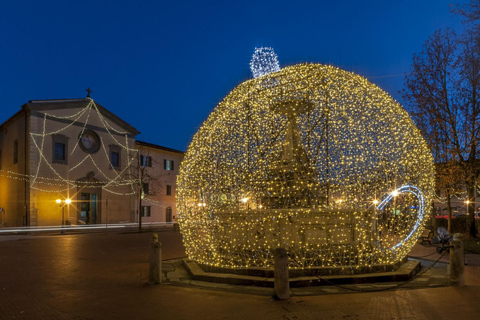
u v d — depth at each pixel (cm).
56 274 1012
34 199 3106
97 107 3684
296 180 924
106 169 3722
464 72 1866
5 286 860
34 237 2548
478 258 1237
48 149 3247
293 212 923
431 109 1956
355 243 947
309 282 811
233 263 919
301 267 852
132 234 2847
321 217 947
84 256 1414
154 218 4350
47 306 686
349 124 920
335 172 920
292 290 778
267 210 947
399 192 979
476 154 1908
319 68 950
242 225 973
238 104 972
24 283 893
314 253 920
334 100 928
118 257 1379
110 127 3809
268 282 816
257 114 951
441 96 1947
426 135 1998
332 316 607
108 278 948
